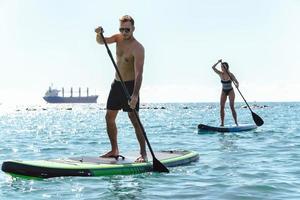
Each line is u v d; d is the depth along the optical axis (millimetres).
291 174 9180
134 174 8812
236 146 14547
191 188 7734
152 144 16344
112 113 9406
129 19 9055
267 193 7398
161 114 63969
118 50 9312
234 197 7105
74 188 7652
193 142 16359
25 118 58938
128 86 9203
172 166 9727
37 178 8312
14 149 15734
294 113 55188
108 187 7738
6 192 7426
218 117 45719
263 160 11219
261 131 20594
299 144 15062
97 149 15469
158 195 7215
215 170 9586
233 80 18984
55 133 25312
